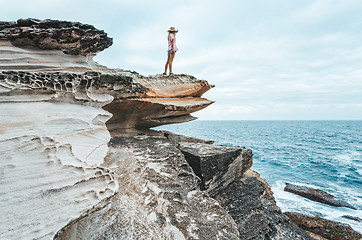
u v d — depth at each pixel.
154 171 5.53
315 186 16.28
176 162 6.21
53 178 2.68
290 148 37.53
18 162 2.54
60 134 3.46
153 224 3.82
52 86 4.02
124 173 5.22
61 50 5.15
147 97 7.75
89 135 4.31
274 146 40.19
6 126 2.86
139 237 3.45
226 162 7.66
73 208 2.60
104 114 5.27
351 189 15.50
